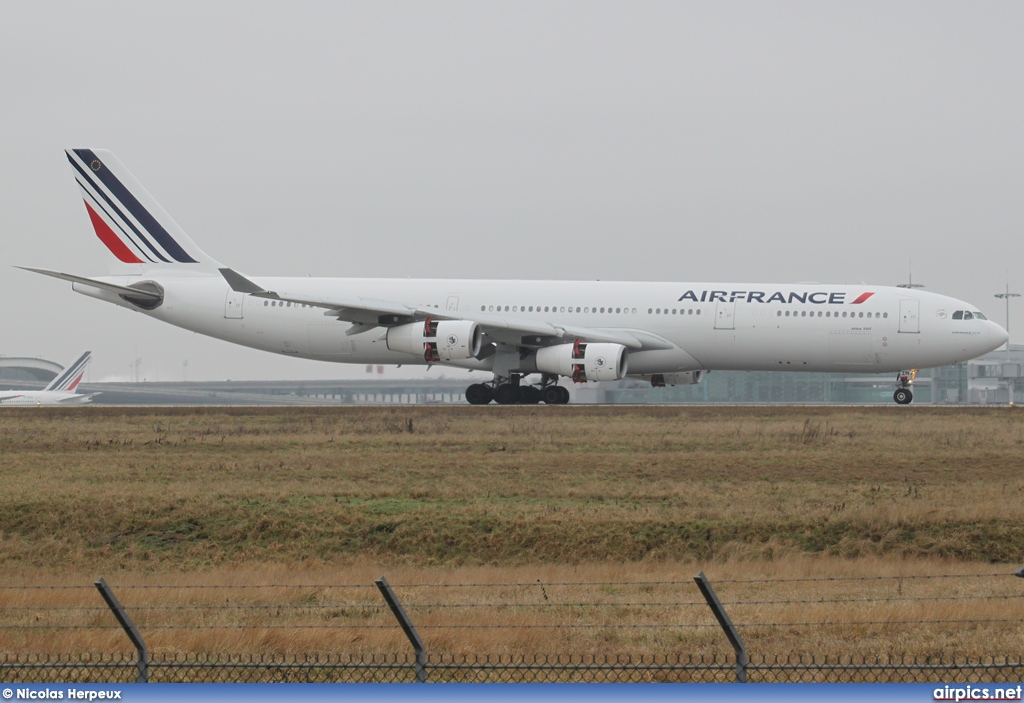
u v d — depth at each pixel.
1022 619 60.97
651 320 195.75
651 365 198.00
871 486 110.00
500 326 187.62
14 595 70.56
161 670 52.56
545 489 108.06
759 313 192.38
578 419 170.38
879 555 89.06
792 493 106.44
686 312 194.75
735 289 196.00
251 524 96.75
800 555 87.69
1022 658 53.44
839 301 190.75
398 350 188.62
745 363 196.00
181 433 157.12
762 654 55.16
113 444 142.38
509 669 50.91
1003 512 94.88
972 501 100.88
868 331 188.62
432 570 84.06
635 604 65.81
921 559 87.75
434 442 142.00
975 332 186.12
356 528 95.38
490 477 115.06
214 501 102.38
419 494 105.94
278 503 102.19
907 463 123.38
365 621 62.31
